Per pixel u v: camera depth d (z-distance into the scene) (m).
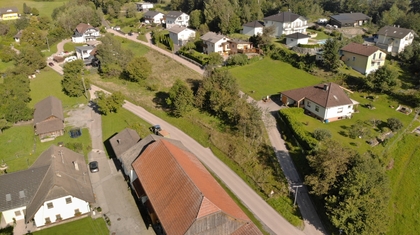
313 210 40.78
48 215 38.66
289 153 49.66
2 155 54.19
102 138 58.38
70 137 58.81
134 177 43.53
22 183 40.81
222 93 57.88
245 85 70.94
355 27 105.88
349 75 71.12
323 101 55.78
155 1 176.12
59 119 61.56
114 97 65.19
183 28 104.50
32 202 39.28
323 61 74.81
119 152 48.84
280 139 52.84
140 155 42.88
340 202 35.28
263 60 82.88
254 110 53.75
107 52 83.44
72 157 47.19
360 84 68.00
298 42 85.31
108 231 37.91
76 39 115.12
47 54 102.94
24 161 52.50
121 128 61.16
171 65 87.00
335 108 55.66
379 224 34.06
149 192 37.44
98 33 119.69
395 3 114.94
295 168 46.91
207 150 53.69
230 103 57.59
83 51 96.69
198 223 31.58
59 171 41.00
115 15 143.75
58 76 85.81
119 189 44.91
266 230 38.19
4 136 59.62
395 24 102.81
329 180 37.44
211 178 40.56
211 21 108.88
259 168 47.53
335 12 127.81
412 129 54.84
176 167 37.34
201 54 88.31
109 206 41.88
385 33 88.25
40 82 82.38
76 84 74.75
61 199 38.44
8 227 38.66
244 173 47.59
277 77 74.38
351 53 74.62
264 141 52.09
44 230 38.12
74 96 75.94
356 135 50.88
